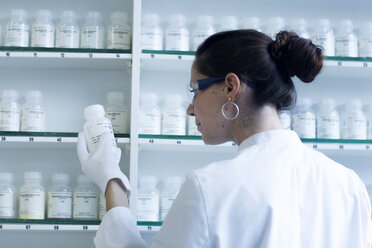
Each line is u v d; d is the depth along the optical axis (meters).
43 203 1.90
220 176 0.84
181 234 0.83
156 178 2.00
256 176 0.84
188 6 2.18
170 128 1.93
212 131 0.98
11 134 1.83
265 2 2.20
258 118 0.94
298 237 0.83
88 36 1.98
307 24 2.20
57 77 2.11
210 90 0.97
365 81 2.20
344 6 2.23
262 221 0.82
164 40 2.10
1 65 2.05
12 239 2.03
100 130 1.46
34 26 1.98
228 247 0.82
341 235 0.88
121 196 1.11
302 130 1.95
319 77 2.17
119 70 2.12
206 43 0.98
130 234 1.02
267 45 0.94
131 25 2.14
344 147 1.90
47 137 1.83
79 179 1.93
